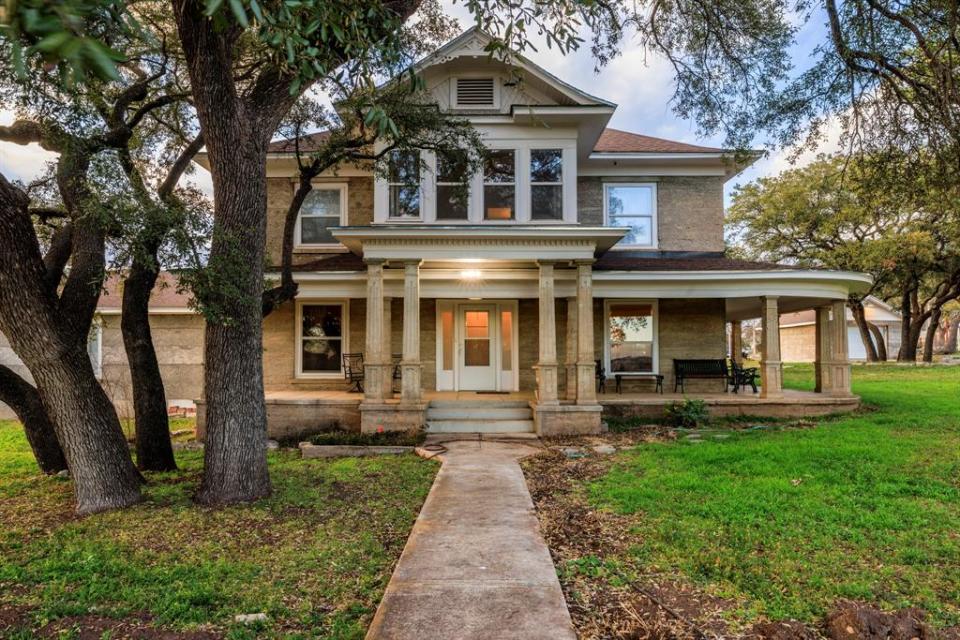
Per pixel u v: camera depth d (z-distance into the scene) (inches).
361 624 138.1
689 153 532.7
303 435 423.5
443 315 533.6
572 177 466.3
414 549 179.9
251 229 240.7
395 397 478.3
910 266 978.1
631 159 537.6
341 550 187.5
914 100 303.4
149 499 249.9
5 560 180.9
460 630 127.0
